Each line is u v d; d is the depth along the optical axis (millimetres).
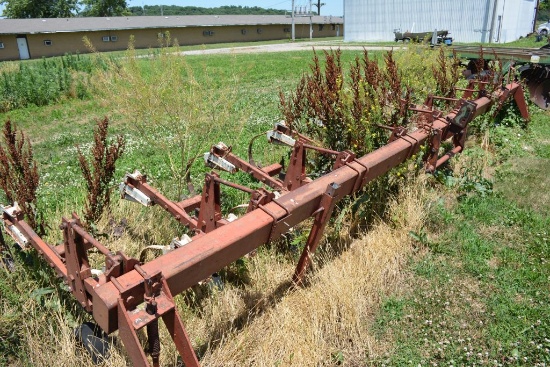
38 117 13109
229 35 59375
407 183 5117
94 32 48031
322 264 4109
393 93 5641
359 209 4801
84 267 2604
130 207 4930
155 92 4719
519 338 3336
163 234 4523
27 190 3883
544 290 3867
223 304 3473
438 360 3197
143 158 7746
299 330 3299
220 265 2738
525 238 4672
